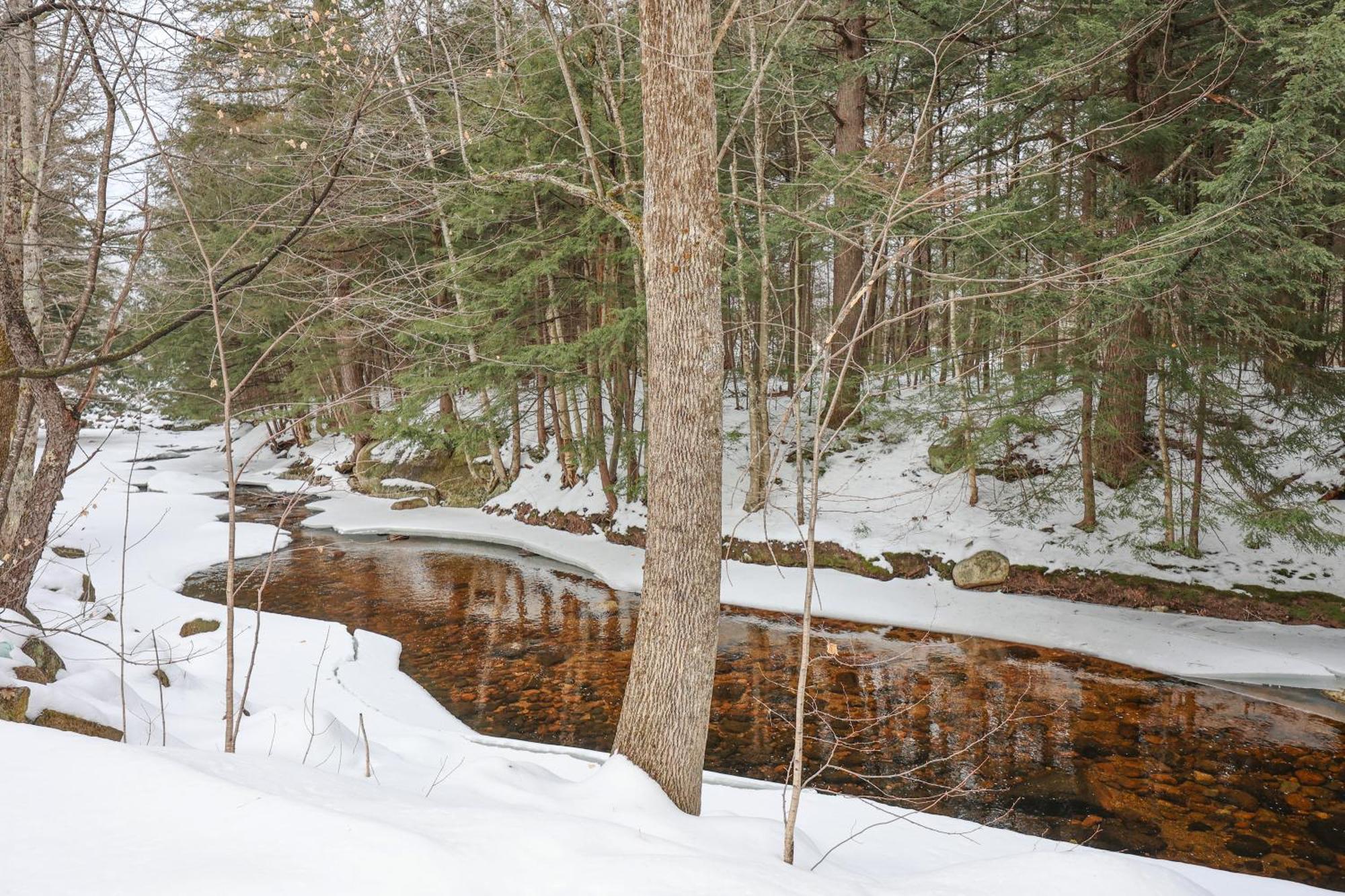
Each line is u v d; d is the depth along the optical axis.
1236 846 5.69
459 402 22.45
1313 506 10.59
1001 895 3.04
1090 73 9.77
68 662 6.14
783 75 11.91
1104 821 6.05
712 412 4.06
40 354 6.57
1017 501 13.42
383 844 2.60
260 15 6.46
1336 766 6.94
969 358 13.68
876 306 17.25
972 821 6.00
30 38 6.36
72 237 7.97
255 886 2.29
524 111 10.19
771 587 12.71
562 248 12.63
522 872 2.59
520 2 10.36
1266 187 7.77
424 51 7.81
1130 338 10.16
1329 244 11.84
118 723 4.91
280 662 8.79
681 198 4.01
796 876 2.88
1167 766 7.00
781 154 19.67
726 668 9.66
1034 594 11.80
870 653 10.12
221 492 23.77
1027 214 9.59
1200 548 11.48
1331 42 6.82
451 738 6.77
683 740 4.04
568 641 10.66
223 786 2.98
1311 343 8.70
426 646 10.48
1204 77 9.83
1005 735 7.68
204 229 9.95
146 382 16.03
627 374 15.63
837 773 6.87
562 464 18.14
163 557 15.29
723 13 11.45
